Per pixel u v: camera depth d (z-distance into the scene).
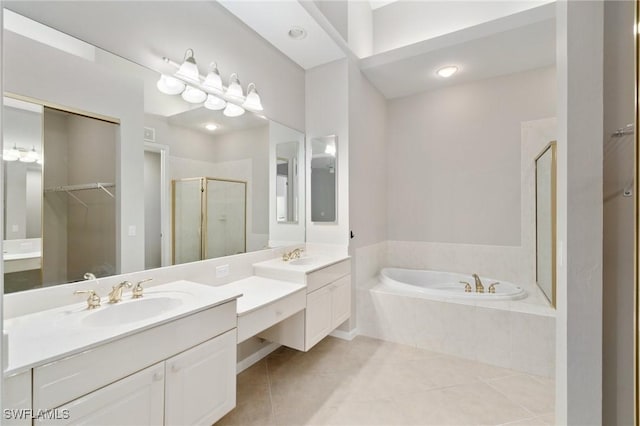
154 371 1.12
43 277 1.24
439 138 3.47
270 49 2.52
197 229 1.92
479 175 3.26
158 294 1.50
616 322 1.14
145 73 1.61
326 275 2.38
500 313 2.33
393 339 2.77
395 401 1.90
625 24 1.13
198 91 1.89
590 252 1.14
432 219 3.53
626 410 1.13
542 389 2.02
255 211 2.39
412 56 2.70
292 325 2.16
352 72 2.83
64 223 1.30
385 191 3.76
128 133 1.54
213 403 1.37
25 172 1.19
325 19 2.36
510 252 3.11
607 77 1.15
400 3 3.25
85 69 1.37
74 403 0.91
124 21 1.51
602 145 1.14
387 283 3.06
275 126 2.59
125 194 1.54
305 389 2.03
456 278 3.30
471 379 2.14
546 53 2.64
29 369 0.82
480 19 2.84
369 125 3.27
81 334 1.01
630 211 1.12
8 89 1.14
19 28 1.17
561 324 1.27
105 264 1.45
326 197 2.88
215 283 2.02
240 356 2.26
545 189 2.60
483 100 3.22
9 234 1.14
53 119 1.27
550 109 2.90
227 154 2.13
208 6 1.96
